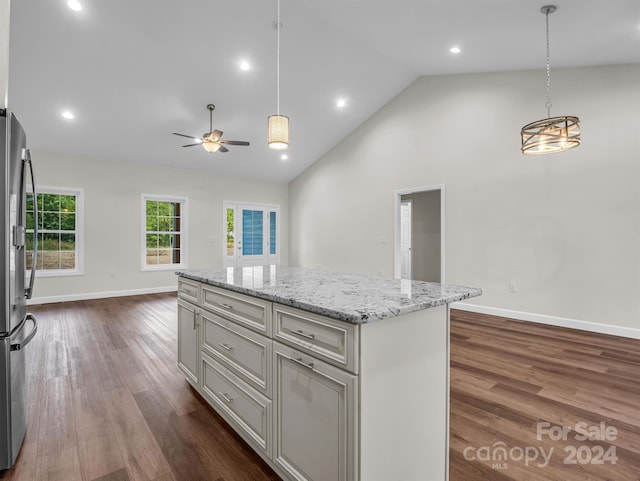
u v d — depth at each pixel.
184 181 6.93
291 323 1.41
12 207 1.59
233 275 2.27
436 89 5.15
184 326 2.47
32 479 1.54
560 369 2.77
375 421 1.17
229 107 5.21
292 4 3.52
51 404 2.24
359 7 3.44
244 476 1.57
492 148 4.58
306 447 1.33
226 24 3.80
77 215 5.78
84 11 3.39
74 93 4.41
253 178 7.90
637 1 2.57
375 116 6.07
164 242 6.78
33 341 3.59
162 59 4.15
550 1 2.74
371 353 1.15
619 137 3.69
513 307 4.39
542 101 4.19
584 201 3.88
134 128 5.30
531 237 4.25
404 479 1.30
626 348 3.28
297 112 5.68
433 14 3.31
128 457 1.70
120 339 3.67
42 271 5.53
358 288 1.68
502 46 3.73
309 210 7.71
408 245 7.75
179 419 2.06
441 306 1.47
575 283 3.94
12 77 3.98
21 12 3.26
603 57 3.58
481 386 2.46
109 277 6.05
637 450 1.73
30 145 5.29
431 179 5.23
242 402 1.75
